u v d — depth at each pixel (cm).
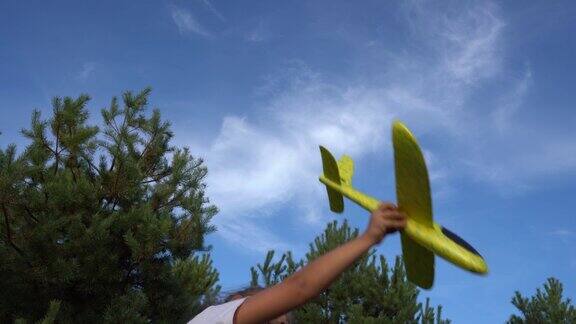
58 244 704
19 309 721
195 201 840
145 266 764
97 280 733
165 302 785
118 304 720
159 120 859
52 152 809
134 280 790
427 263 119
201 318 139
